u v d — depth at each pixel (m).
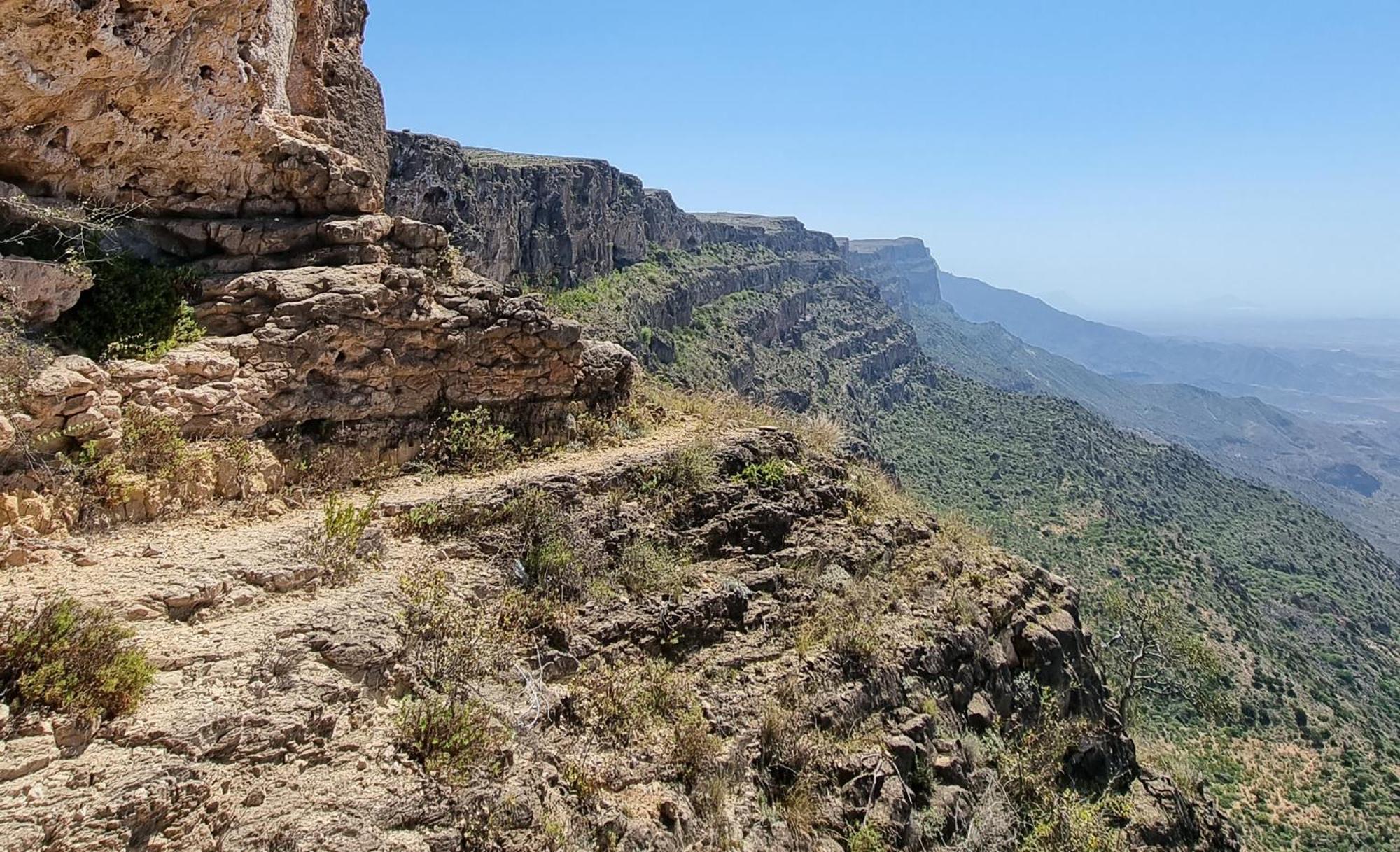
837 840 8.60
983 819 10.30
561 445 11.75
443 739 6.27
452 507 9.03
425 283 10.48
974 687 12.38
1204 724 42.62
